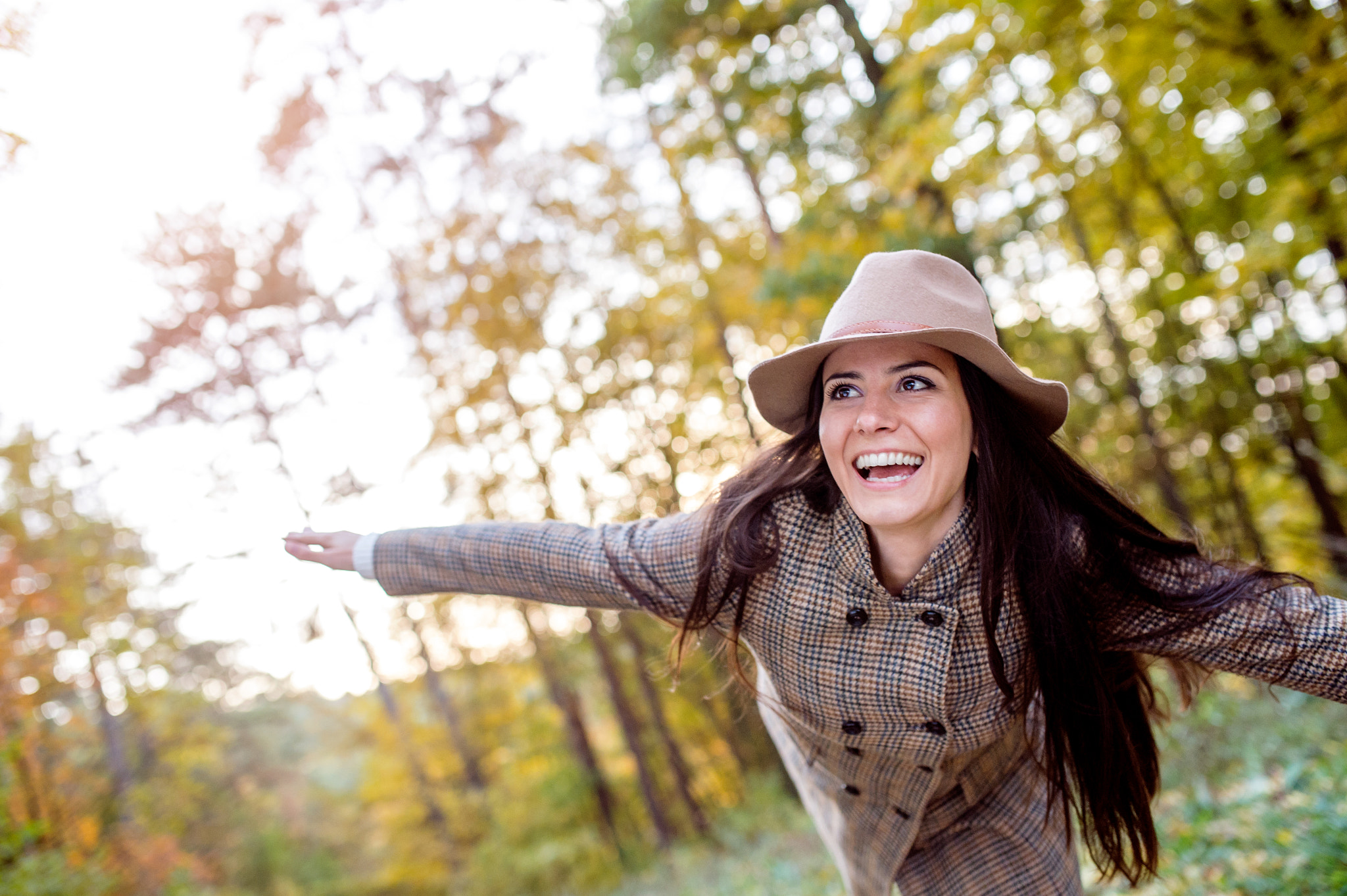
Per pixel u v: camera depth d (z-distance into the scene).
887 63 9.68
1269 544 13.92
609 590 2.09
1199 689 2.19
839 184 10.70
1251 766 4.80
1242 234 10.97
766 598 1.99
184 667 21.44
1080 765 2.09
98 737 15.20
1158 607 1.87
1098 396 14.78
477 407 15.19
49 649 10.93
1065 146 11.57
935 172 9.05
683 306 14.11
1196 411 13.95
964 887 2.32
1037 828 2.29
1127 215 12.61
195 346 18.59
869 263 1.91
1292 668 1.77
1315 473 12.31
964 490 1.93
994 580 1.83
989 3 6.63
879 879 2.43
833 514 1.94
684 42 10.70
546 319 14.80
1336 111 6.22
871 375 1.79
